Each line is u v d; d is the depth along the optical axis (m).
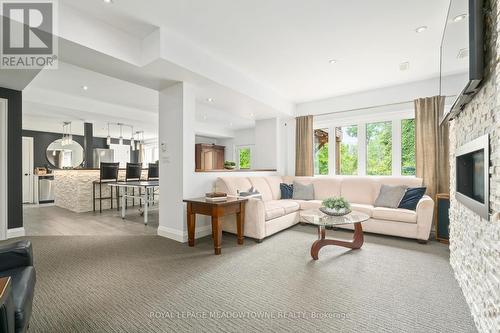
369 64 3.59
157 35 2.72
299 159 5.41
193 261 2.67
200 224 3.65
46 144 8.10
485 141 1.38
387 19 2.53
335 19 2.54
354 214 3.03
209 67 3.28
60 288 2.06
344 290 2.03
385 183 4.18
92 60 2.74
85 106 5.09
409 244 3.25
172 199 3.53
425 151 3.95
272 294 1.97
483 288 1.48
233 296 1.94
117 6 2.35
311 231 3.97
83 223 4.51
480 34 1.37
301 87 4.58
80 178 5.75
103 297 1.92
